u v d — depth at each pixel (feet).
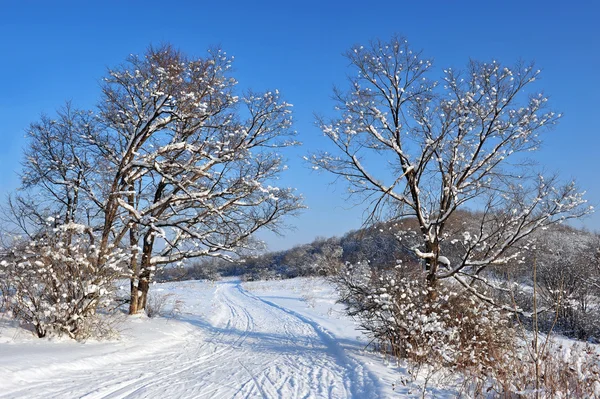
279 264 262.67
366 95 43.80
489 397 23.34
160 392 24.57
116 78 51.90
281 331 63.00
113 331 42.14
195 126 54.95
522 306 44.88
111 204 46.73
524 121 42.24
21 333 37.22
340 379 29.68
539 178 40.93
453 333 33.35
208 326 66.64
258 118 59.26
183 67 52.31
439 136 41.09
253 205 60.29
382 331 41.96
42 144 54.49
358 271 45.34
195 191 59.11
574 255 71.00
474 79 43.37
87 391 23.73
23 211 45.65
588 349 22.91
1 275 36.88
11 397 21.58
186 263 63.05
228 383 27.66
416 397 23.44
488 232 42.80
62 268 38.37
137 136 48.91
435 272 42.47
